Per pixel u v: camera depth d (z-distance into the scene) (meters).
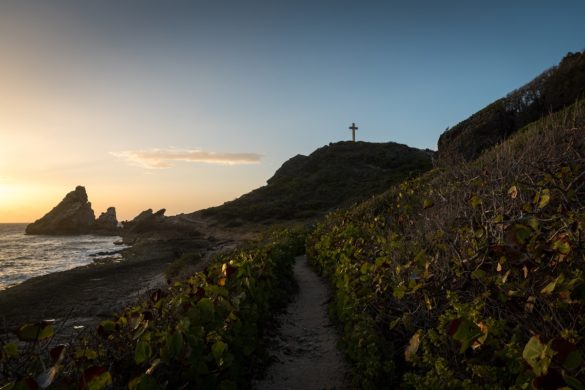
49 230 124.12
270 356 6.45
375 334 4.96
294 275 14.28
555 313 3.11
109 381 2.86
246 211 73.31
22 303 21.12
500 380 3.05
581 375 2.32
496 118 25.70
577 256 3.52
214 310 4.87
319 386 5.51
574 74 23.94
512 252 3.60
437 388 3.39
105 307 18.50
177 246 55.62
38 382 2.65
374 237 8.48
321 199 70.50
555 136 7.10
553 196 5.12
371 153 88.94
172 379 3.66
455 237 4.74
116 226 134.75
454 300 3.71
